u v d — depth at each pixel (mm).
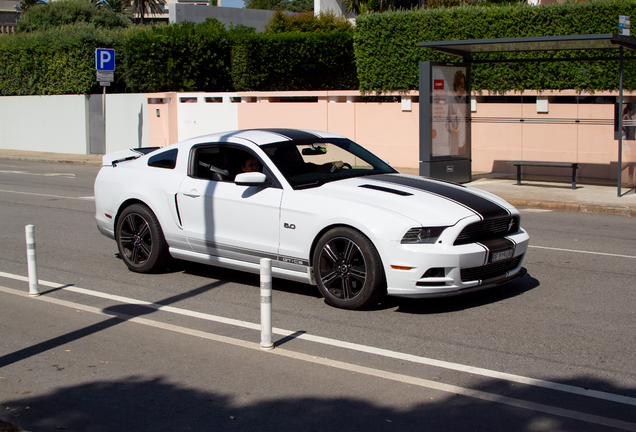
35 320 6031
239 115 22125
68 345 5367
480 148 18234
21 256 8750
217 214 6980
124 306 6480
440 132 15586
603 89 16391
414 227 5754
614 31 16188
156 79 24609
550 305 6352
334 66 23828
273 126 21484
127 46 24969
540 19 16938
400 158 19312
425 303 6434
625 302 6441
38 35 27828
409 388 4449
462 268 5805
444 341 5359
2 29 64250
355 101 20328
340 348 5223
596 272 7703
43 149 28031
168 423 3996
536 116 17297
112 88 27172
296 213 6344
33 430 3939
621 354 5055
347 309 6207
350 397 4316
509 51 15320
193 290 7070
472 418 4008
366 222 5891
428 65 15070
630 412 4086
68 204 13547
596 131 16547
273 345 5293
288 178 6641
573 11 16547
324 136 7547
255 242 6699
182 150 7574
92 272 7879
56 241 9742
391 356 5039
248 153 7012
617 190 14289
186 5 40469
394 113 19266
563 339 5395
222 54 25203
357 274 6031
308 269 6359
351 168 7184
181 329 5738
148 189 7602
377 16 19016
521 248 6359
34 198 14445
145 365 4918
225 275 7723
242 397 4340
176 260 8508
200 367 4863
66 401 4332
